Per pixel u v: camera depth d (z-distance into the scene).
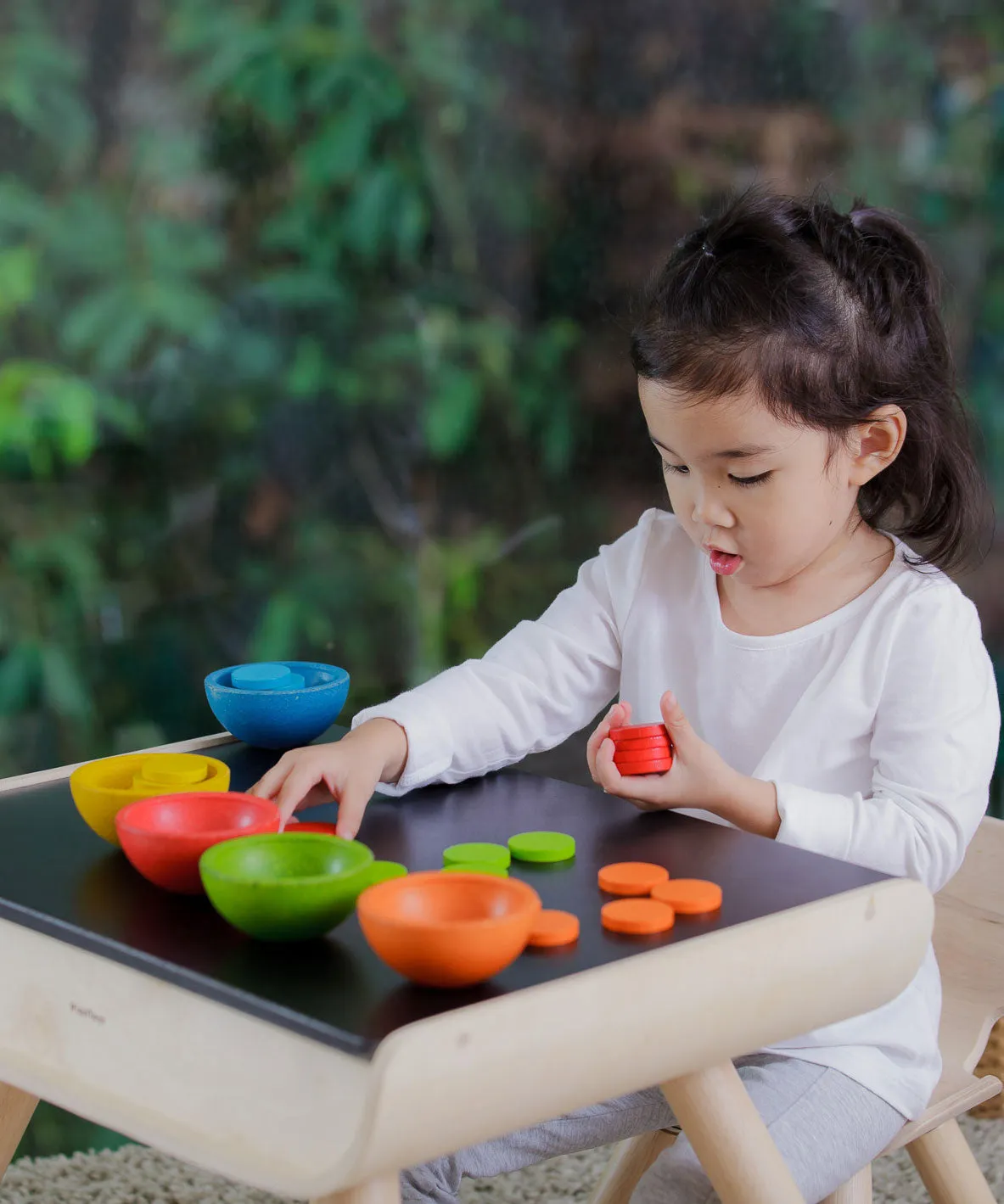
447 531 2.36
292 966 0.74
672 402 1.08
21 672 2.05
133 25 2.08
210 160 2.14
